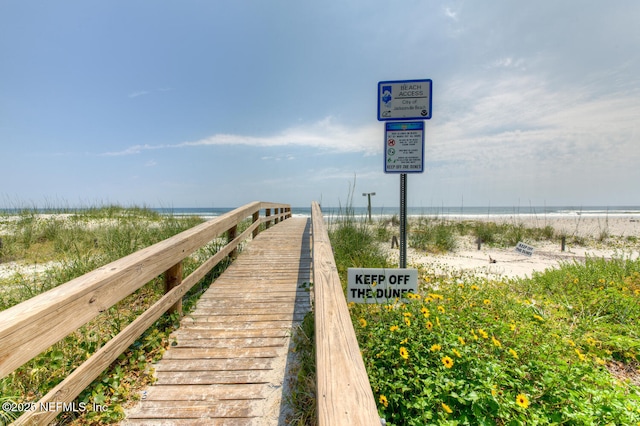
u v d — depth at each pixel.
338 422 1.00
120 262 2.39
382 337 2.53
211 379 2.42
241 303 3.79
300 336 2.97
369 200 13.38
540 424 2.00
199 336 3.02
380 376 2.17
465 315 3.11
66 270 4.83
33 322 1.47
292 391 2.26
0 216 11.12
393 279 3.27
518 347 2.61
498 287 5.09
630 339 3.32
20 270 5.91
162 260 2.90
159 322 3.14
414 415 2.03
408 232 12.57
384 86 3.80
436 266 7.79
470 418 2.00
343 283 4.40
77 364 2.53
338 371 1.25
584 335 3.28
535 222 21.69
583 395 2.17
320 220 4.44
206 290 4.23
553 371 2.35
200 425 1.99
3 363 1.31
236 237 5.74
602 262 6.35
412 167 3.76
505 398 2.04
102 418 2.01
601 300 4.19
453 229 14.54
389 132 3.79
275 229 10.21
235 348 2.83
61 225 9.27
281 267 5.36
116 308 3.76
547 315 3.73
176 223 9.13
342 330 1.55
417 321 2.70
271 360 2.66
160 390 2.30
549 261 8.88
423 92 3.76
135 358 2.59
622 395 2.16
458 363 2.29
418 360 2.27
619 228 18.19
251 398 2.23
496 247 11.39
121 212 13.44
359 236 7.39
